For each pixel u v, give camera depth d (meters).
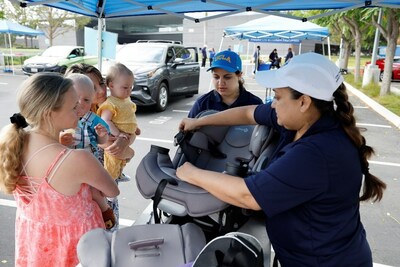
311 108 1.22
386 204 3.77
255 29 8.27
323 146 1.16
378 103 9.99
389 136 6.77
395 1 3.27
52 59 13.22
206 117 1.89
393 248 2.95
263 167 1.56
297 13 14.22
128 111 2.33
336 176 1.17
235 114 1.84
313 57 1.22
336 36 23.64
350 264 1.25
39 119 1.43
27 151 1.45
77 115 1.52
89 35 3.84
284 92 1.23
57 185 1.44
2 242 2.88
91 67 2.20
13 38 33.41
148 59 8.45
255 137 1.76
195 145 1.88
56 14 24.02
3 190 1.47
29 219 1.51
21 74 15.73
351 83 15.48
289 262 1.31
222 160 1.88
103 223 1.69
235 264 1.02
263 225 1.60
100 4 3.68
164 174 1.44
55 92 1.41
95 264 1.19
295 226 1.25
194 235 1.33
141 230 1.33
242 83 2.69
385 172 4.79
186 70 9.55
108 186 1.56
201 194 1.31
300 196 1.16
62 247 1.52
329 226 1.22
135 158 5.04
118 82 2.28
